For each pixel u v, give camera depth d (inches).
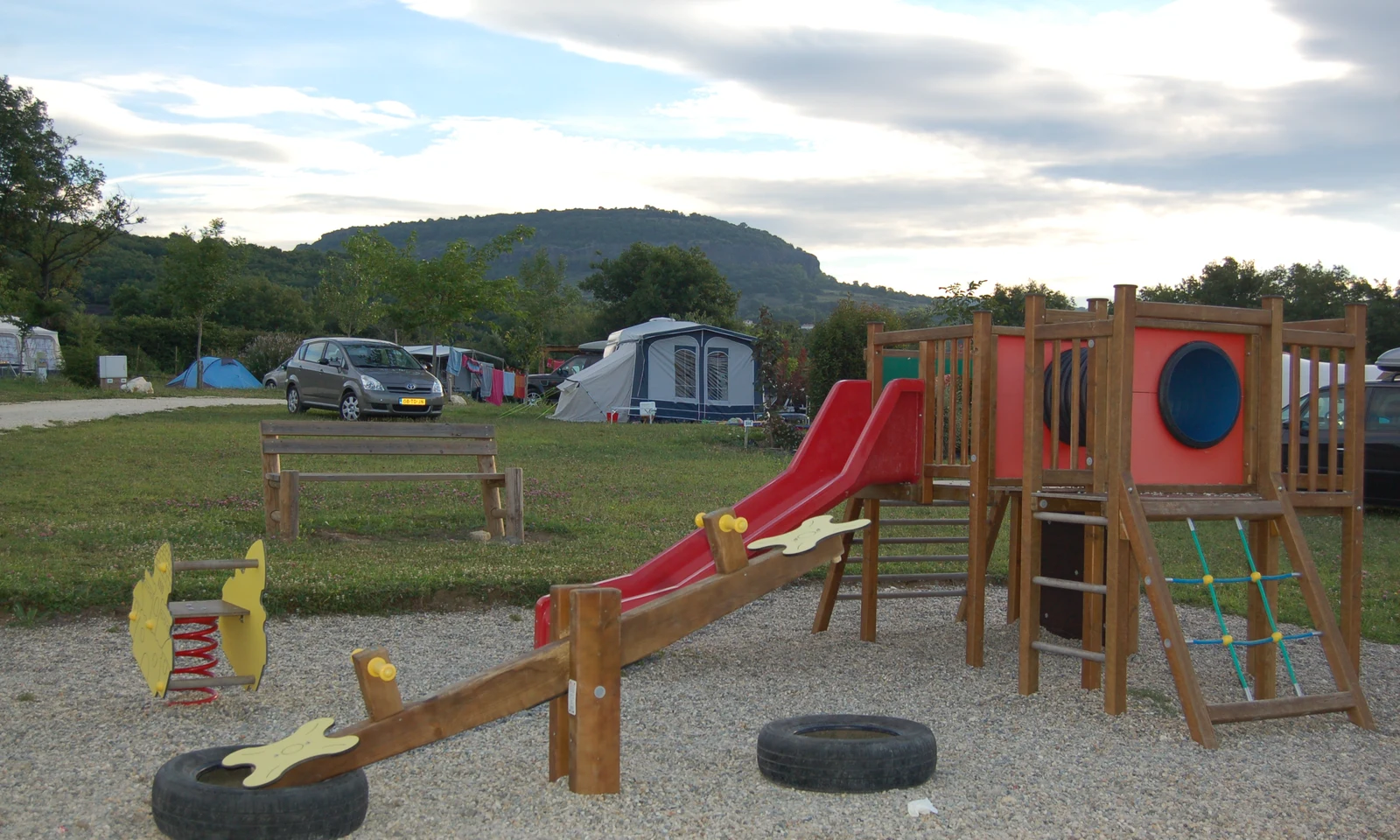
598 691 160.7
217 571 302.4
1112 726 202.4
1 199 2160.4
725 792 162.7
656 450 757.3
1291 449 230.2
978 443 245.9
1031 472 222.8
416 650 251.0
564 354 1891.0
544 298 2347.4
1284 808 161.2
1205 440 221.1
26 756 174.6
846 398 267.4
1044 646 221.8
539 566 326.0
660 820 151.3
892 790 163.8
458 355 1622.8
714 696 221.9
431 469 585.6
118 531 357.1
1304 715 206.1
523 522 416.2
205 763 151.3
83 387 1381.6
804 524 206.5
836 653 263.3
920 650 266.7
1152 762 181.8
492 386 1531.7
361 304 2097.7
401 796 160.1
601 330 2962.6
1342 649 212.8
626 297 3031.5
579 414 1055.6
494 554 350.0
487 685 157.0
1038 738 194.9
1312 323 239.1
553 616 169.5
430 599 292.5
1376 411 543.8
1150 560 201.2
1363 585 351.3
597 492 521.7
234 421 872.9
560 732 167.3
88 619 267.1
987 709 214.1
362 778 148.4
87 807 153.3
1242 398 226.2
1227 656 266.2
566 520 429.4
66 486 464.1
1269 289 1847.9
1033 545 223.9
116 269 3782.0
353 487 512.4
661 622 173.9
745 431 813.2
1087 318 245.6
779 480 256.8
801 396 852.6
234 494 461.1
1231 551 402.3
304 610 281.1
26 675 222.4
